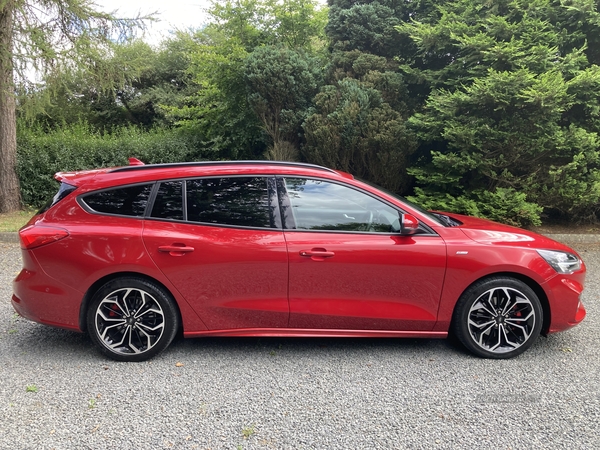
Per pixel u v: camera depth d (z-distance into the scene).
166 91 20.02
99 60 10.06
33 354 3.55
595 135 7.32
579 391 2.98
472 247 3.37
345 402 2.86
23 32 8.90
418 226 3.36
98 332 3.39
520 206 7.42
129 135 12.31
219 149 12.25
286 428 2.58
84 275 3.33
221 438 2.48
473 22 8.62
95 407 2.79
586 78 7.22
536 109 7.23
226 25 12.82
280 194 3.47
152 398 2.89
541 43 7.74
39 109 9.74
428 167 8.79
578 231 8.35
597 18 7.67
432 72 9.37
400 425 2.61
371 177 9.20
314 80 10.38
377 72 9.60
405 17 10.70
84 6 9.52
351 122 8.84
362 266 3.33
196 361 3.45
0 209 10.35
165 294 3.38
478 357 3.50
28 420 2.64
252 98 10.27
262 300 3.38
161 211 3.43
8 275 5.80
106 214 3.41
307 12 12.73
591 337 3.90
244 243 3.34
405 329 3.47
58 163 10.97
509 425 2.61
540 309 3.43
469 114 7.92
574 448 2.39
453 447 2.40
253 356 3.54
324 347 3.71
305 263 3.32
